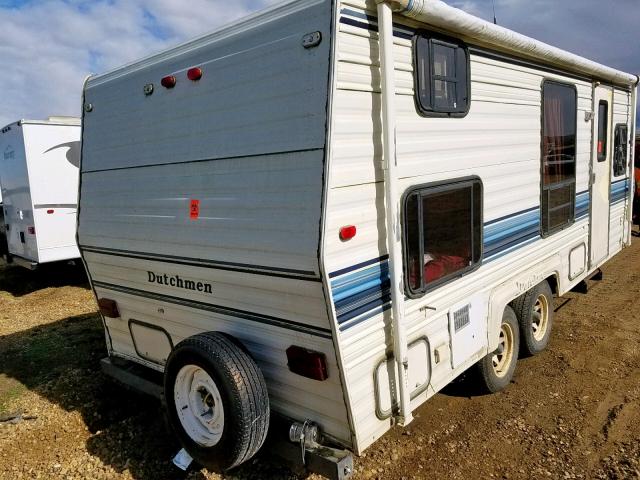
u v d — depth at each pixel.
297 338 2.64
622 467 3.22
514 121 3.89
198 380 2.97
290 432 2.72
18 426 4.04
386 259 2.68
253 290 2.77
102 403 4.36
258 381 2.74
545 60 4.26
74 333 6.29
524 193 4.12
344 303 2.46
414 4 2.55
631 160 6.77
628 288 6.89
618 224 6.57
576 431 3.64
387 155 2.55
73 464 3.52
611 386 4.25
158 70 3.26
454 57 3.11
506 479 3.18
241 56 2.72
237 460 2.74
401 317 2.71
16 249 9.41
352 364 2.53
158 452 3.61
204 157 2.95
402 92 2.73
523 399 4.11
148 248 3.42
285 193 2.51
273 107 2.56
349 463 2.65
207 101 2.92
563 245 4.98
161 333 3.63
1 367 5.29
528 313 4.49
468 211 3.36
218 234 2.89
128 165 3.54
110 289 4.01
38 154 8.33
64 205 8.66
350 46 2.39
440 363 3.18
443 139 3.08
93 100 3.91
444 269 3.15
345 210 2.43
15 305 8.06
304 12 2.43
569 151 4.92
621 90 6.21
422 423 3.82
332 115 2.34
